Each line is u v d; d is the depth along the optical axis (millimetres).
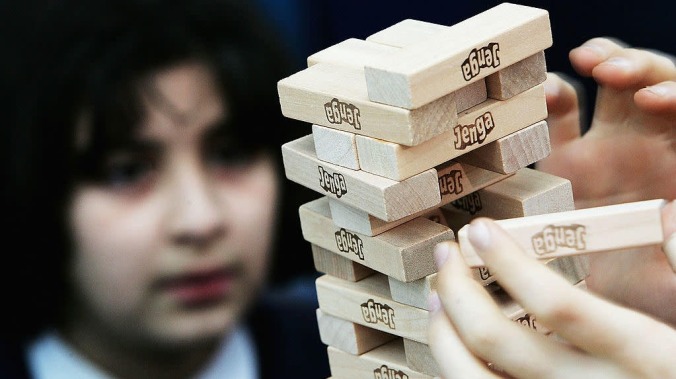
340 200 979
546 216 904
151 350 1434
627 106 1337
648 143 1344
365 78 928
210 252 1407
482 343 878
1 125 1331
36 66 1308
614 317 839
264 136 1423
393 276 979
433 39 932
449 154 935
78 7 1298
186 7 1330
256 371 1506
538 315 849
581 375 855
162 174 1362
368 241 994
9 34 1301
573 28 1890
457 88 899
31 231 1354
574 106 1367
